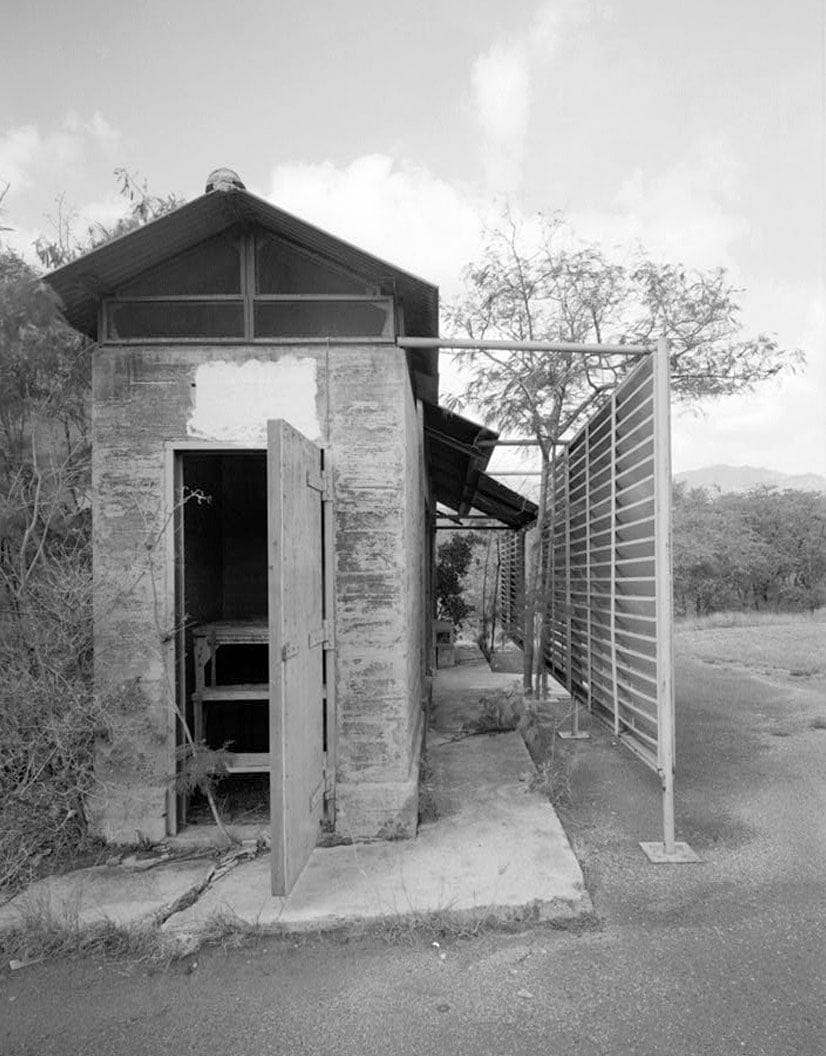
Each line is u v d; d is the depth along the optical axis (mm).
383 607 4273
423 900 3371
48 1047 2531
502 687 9094
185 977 2934
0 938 3174
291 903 3381
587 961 2975
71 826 4133
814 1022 2557
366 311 4406
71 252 5820
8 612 4020
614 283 7262
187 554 4875
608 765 5805
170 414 4281
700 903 3467
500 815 4504
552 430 7301
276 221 4156
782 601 32375
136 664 4172
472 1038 2516
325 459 4285
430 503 9328
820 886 3637
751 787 5273
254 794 4980
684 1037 2488
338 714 4242
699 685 9547
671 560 4125
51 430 4742
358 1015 2660
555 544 8750
